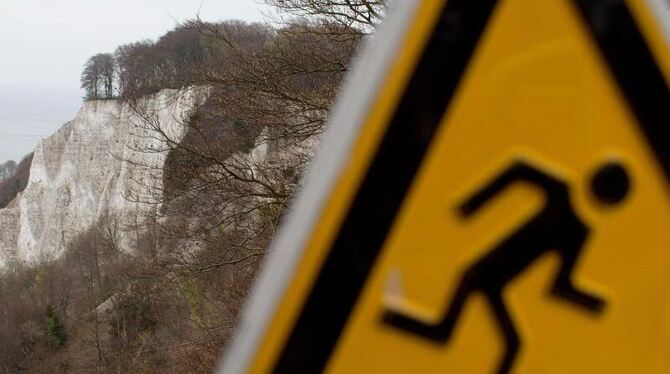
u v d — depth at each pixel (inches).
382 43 49.4
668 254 53.2
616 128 52.1
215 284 446.9
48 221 2571.4
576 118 51.4
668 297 53.3
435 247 49.7
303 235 48.8
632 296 52.9
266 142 425.7
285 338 48.5
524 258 50.7
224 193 410.0
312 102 385.4
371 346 49.1
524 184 50.8
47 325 1710.1
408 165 48.9
